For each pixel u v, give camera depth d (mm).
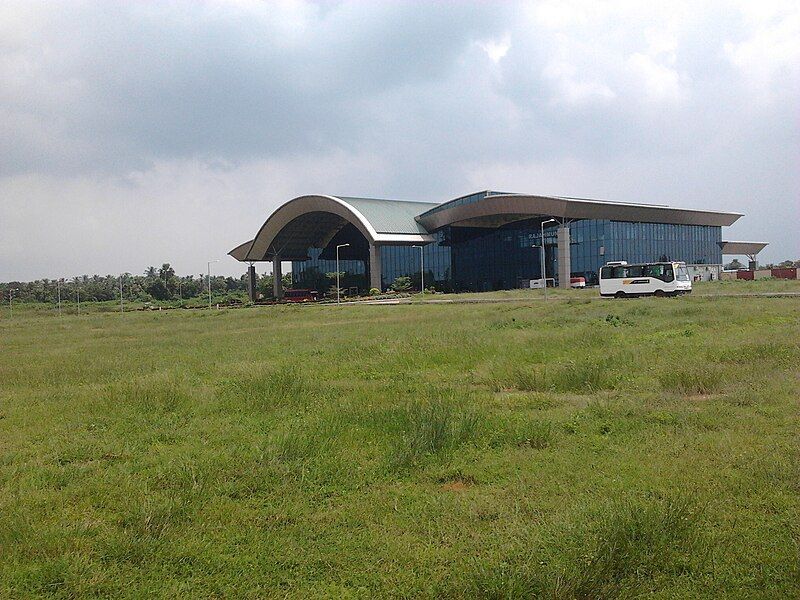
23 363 19094
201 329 34156
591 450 7242
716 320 22094
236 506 5832
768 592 4105
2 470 7258
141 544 4988
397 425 8336
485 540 4969
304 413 9812
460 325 26297
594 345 16734
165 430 9062
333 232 113062
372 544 5004
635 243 86375
